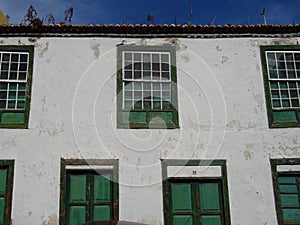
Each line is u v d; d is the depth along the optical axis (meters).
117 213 11.09
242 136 11.85
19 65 12.12
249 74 12.38
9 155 11.34
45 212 10.99
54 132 11.57
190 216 11.30
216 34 12.64
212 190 11.52
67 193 11.26
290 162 11.66
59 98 11.86
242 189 11.46
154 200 11.27
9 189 11.10
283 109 12.14
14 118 11.69
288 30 12.61
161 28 12.40
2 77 11.99
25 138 11.49
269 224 11.24
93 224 9.14
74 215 11.15
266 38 12.70
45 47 12.28
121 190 11.27
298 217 11.38
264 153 11.73
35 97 11.84
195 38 12.61
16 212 10.96
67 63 12.17
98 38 12.44
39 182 11.19
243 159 11.68
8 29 12.16
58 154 11.41
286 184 11.61
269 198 11.42
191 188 11.50
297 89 12.34
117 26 12.29
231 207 11.33
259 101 12.16
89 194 11.29
